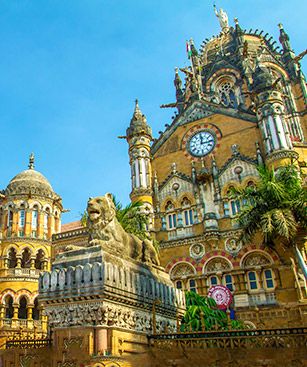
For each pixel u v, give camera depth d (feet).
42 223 156.25
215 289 100.83
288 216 88.22
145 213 119.44
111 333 39.63
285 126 112.16
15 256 148.15
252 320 95.09
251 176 113.29
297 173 101.96
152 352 41.96
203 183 118.62
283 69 204.44
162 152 131.85
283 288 96.48
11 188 158.61
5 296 137.28
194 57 213.05
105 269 40.81
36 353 45.55
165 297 52.75
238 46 203.72
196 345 41.83
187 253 111.86
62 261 44.45
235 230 107.86
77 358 38.68
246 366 39.14
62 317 41.42
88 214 47.57
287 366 37.86
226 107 126.82
